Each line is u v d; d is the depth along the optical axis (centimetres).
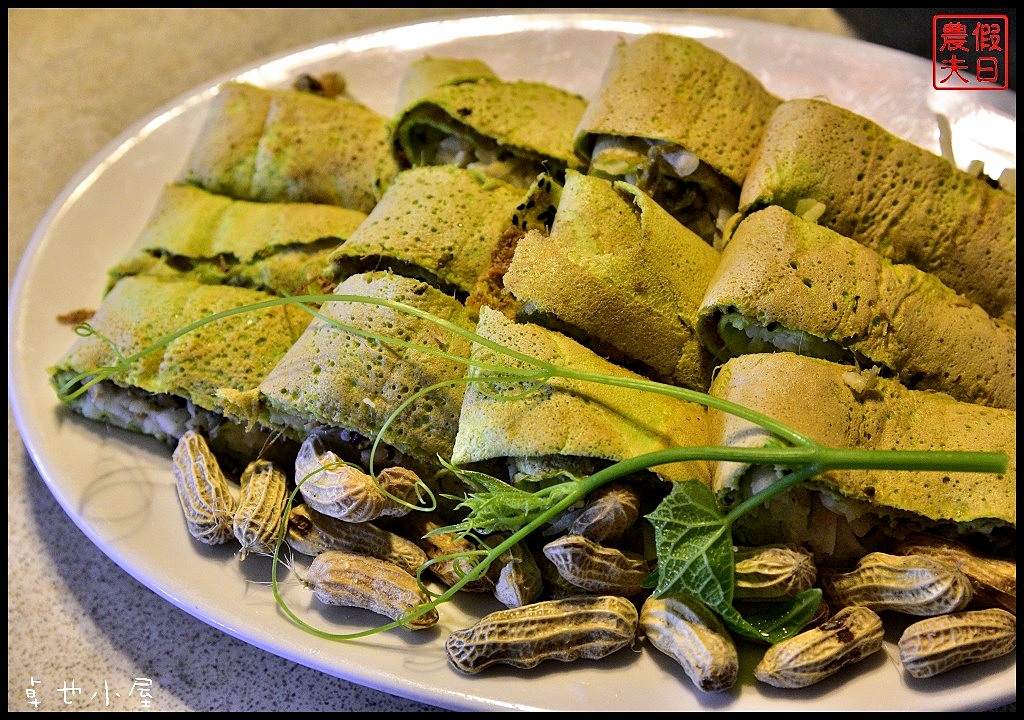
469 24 42
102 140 43
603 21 41
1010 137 35
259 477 28
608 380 24
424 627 26
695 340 27
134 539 28
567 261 27
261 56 47
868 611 24
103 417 31
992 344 27
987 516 24
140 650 29
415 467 28
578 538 24
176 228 33
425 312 26
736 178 30
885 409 26
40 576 31
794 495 25
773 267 26
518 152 31
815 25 45
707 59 31
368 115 36
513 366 25
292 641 26
